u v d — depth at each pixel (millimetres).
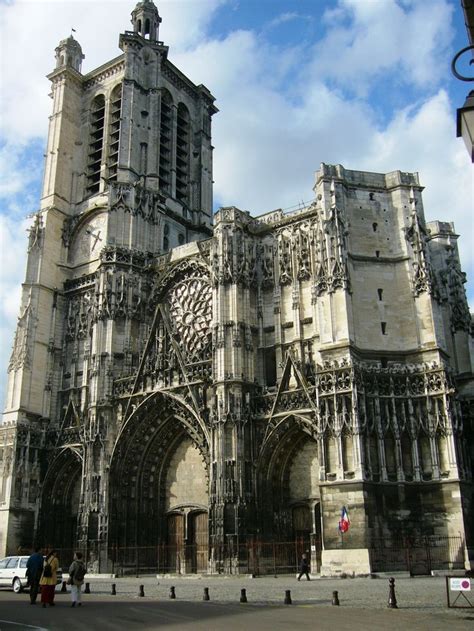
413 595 30391
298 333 58094
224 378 55812
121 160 76750
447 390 49000
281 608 26500
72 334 74000
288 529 53500
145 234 73125
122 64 85000
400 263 54969
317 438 49656
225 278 59625
